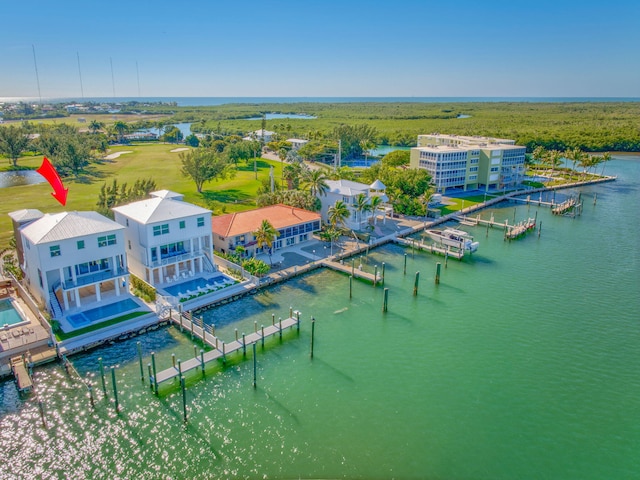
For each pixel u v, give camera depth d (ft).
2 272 207.62
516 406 133.28
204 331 159.43
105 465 111.24
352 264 229.66
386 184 357.61
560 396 137.80
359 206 278.67
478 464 112.68
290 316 178.29
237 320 177.27
